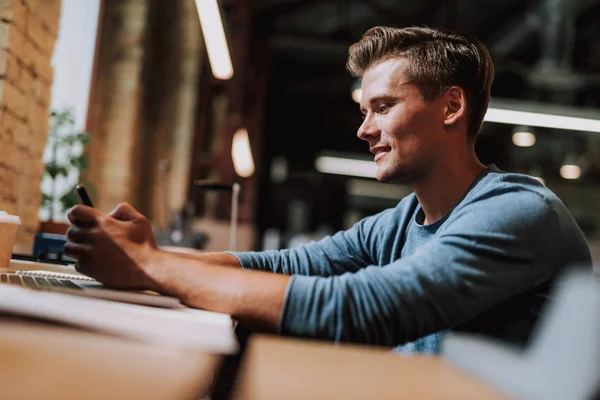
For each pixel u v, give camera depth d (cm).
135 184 539
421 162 116
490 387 34
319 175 1712
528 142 1084
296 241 1308
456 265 88
